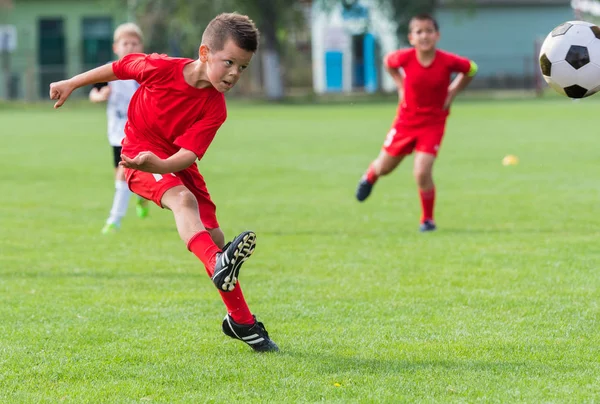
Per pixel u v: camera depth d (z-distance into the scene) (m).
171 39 90.69
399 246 16.66
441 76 18.25
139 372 9.09
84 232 18.70
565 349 9.78
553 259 15.03
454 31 103.69
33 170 31.44
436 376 8.85
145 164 9.33
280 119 62.72
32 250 16.53
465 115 62.97
